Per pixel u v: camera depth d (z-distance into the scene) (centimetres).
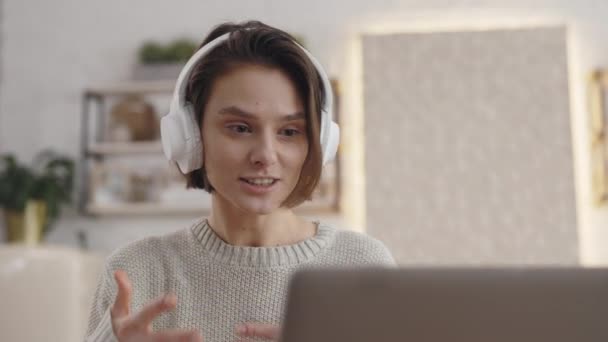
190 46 367
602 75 338
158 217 369
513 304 47
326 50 363
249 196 88
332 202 348
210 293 101
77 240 372
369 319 47
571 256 336
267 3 369
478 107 349
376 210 349
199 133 93
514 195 343
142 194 365
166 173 365
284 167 88
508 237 341
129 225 371
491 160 346
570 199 339
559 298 47
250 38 88
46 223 355
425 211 346
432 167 348
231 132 87
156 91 366
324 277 48
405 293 47
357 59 361
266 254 101
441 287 47
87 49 381
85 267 301
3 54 385
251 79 86
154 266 104
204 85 90
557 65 346
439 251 344
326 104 93
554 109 344
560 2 352
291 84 87
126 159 374
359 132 359
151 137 368
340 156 350
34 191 350
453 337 47
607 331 46
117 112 369
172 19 376
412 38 355
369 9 363
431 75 353
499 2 356
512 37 349
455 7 359
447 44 354
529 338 46
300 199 95
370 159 352
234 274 101
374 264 104
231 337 99
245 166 87
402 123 352
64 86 381
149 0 379
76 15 384
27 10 387
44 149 379
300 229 106
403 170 350
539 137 344
